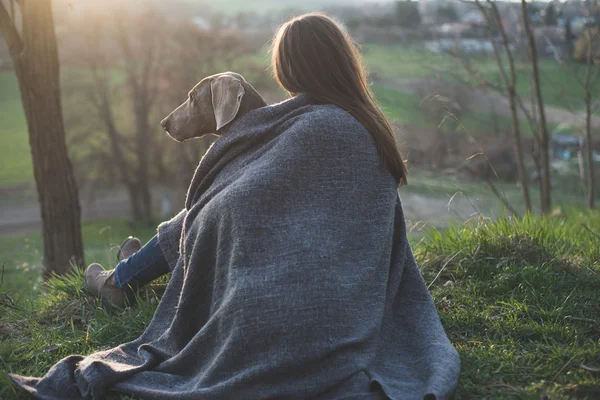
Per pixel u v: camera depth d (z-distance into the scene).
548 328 3.05
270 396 2.34
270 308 2.41
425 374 2.52
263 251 2.52
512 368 2.72
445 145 8.63
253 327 2.40
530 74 8.11
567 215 7.43
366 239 2.66
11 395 2.61
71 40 26.66
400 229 2.98
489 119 10.63
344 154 2.66
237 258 2.52
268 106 2.85
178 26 26.66
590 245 4.27
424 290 3.00
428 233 4.51
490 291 3.57
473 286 3.59
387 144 2.79
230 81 2.92
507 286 3.56
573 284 3.58
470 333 3.15
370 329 2.53
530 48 7.25
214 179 2.89
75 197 5.02
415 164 8.16
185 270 2.81
